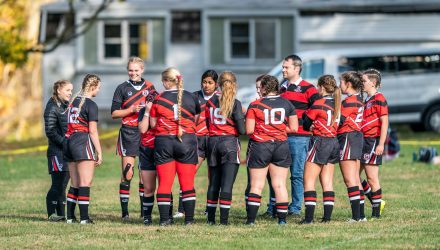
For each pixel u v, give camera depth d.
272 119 37.62
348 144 38.62
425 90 93.06
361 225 37.59
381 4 108.62
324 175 38.84
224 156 38.19
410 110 93.19
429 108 93.44
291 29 110.06
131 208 46.75
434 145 82.56
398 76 92.75
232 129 38.28
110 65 112.81
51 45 112.94
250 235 35.19
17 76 149.88
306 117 38.19
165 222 38.47
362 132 39.97
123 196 42.38
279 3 109.75
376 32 109.06
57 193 41.12
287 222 39.50
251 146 38.06
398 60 92.88
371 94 40.12
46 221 40.84
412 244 32.62
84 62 113.19
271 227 37.31
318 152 38.09
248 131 37.75
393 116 93.06
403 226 37.09
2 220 41.44
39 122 148.25
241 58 111.12
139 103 41.72
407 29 108.62
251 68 110.75
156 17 112.06
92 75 39.44
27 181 62.28
